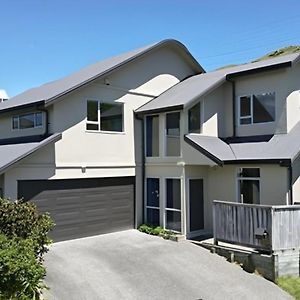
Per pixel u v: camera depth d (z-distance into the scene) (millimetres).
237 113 17688
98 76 16375
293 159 13805
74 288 10539
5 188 13867
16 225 10070
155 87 19203
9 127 18641
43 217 10758
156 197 17453
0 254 8312
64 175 15430
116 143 17188
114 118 17359
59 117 15414
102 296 10164
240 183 15883
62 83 18484
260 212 12391
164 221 16844
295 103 16375
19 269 8328
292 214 12320
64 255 13359
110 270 11984
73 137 15773
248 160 14742
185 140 16078
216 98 17734
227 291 10828
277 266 11812
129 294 10375
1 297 8172
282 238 12109
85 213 16078
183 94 17453
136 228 17641
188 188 16156
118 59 19172
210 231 16734
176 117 16594
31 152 14141
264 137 16547
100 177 16562
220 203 13695
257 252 12414
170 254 13625
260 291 10945
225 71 19531
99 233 16484
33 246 9492
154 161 17406
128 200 17562
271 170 14773
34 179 14617
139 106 18312
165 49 19891
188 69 21312
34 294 8609
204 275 11859
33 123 16938
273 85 16453
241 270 12398
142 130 18141
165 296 10352
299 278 11992
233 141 17266
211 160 15031
